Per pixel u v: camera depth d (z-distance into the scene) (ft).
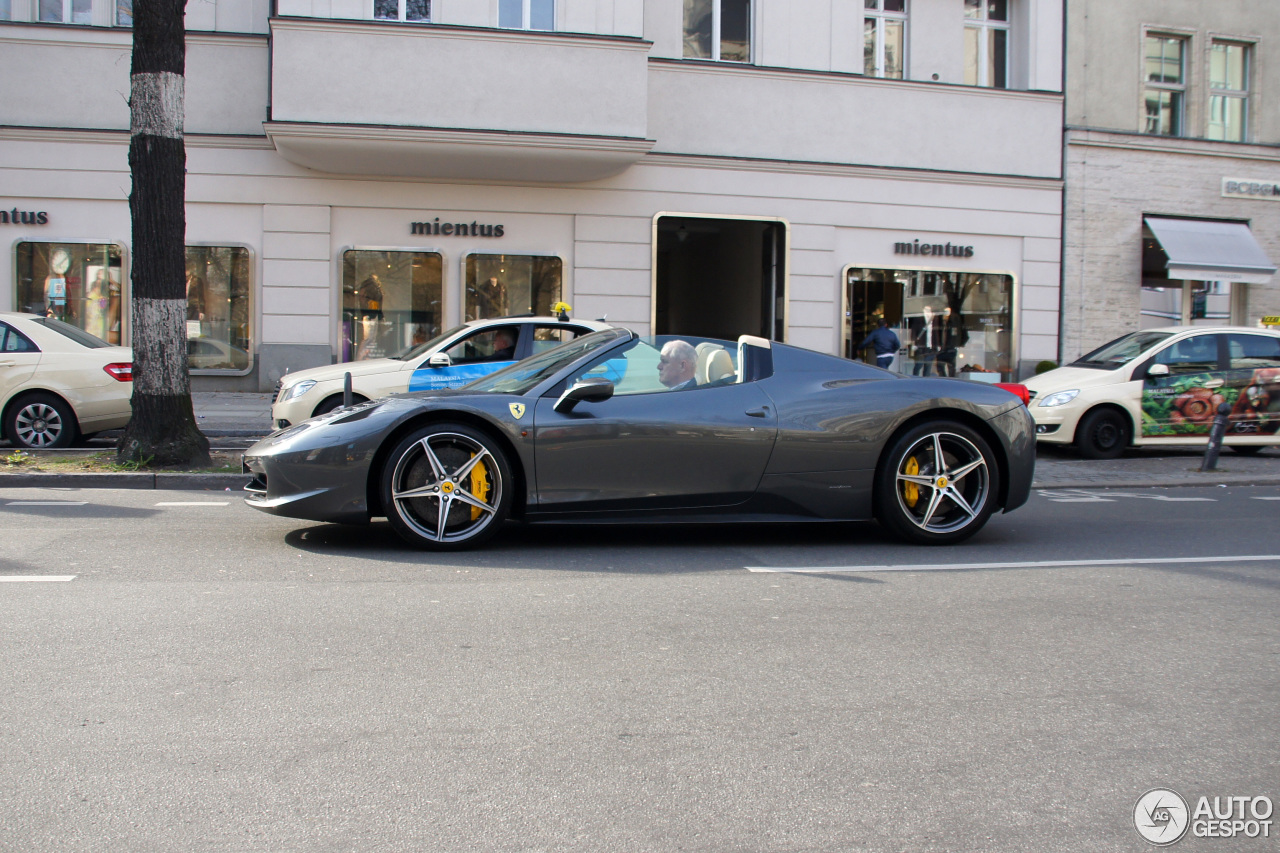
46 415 31.73
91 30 49.19
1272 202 62.34
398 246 51.65
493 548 18.70
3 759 9.09
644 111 49.47
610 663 12.07
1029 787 9.02
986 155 57.88
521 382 19.19
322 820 8.13
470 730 9.97
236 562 16.94
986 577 17.24
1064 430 37.76
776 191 55.16
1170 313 61.62
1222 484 31.89
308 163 49.60
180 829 7.93
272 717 10.16
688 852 7.77
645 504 18.57
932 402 19.67
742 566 17.71
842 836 8.07
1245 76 62.80
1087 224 59.47
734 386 19.21
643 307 53.98
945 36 58.23
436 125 47.52
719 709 10.68
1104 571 17.93
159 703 10.44
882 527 21.16
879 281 56.95
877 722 10.43
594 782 8.91
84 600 14.23
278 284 50.67
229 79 49.88
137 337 27.96
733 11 55.57
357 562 17.17
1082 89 59.06
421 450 17.97
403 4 49.14
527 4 50.21
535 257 53.01
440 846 7.77
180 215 28.35
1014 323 58.80
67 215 49.44
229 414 42.42
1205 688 11.66
